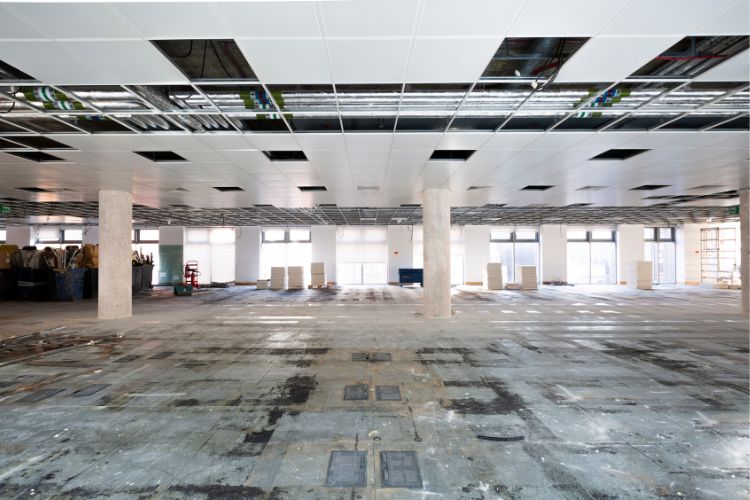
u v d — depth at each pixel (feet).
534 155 23.84
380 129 19.48
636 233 74.64
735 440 11.30
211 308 40.45
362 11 9.95
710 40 12.29
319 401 14.28
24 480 9.30
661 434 11.67
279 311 37.86
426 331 27.35
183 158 24.68
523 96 15.15
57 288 47.24
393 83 14.61
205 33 10.96
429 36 11.16
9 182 31.01
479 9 9.91
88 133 19.08
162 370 18.15
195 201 42.63
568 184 33.65
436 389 15.57
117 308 33.01
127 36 11.01
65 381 16.55
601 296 52.60
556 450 10.73
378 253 75.72
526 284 64.03
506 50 13.28
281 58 12.37
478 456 10.41
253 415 13.05
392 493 8.81
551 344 23.40
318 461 10.15
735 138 20.43
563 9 9.94
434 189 34.17
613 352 21.48
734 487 9.04
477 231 74.95
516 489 8.96
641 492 8.85
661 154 23.70
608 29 10.85
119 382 16.42
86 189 34.01
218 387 15.78
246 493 8.80
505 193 38.40
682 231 74.64
